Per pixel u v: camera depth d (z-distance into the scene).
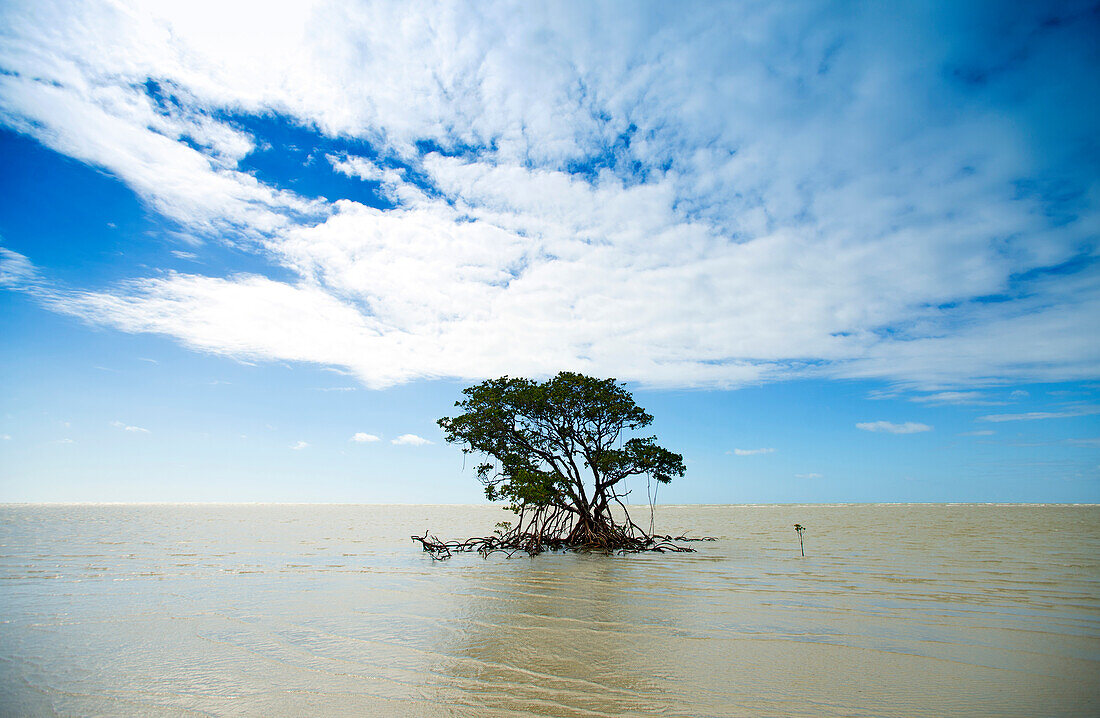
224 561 23.38
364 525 53.53
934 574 18.41
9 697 8.08
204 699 7.96
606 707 7.59
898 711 7.41
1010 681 8.43
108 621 12.56
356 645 10.55
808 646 10.32
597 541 26.95
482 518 74.69
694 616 12.72
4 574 19.56
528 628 11.73
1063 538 32.50
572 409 27.33
